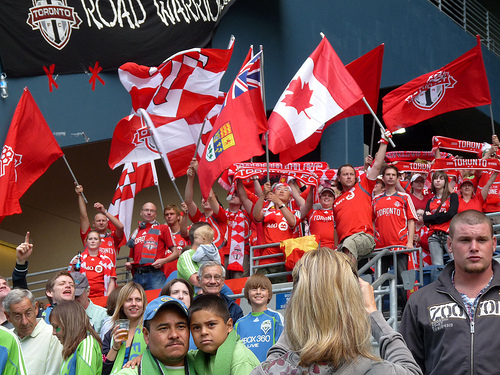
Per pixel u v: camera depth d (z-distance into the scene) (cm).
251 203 898
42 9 1238
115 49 1241
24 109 1008
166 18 1244
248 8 1309
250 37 1302
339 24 1302
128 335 519
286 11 1305
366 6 1305
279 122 830
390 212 841
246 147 811
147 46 1241
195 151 930
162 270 955
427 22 1312
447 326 377
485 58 1396
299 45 1295
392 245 831
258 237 887
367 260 832
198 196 1462
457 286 391
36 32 1238
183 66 952
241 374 386
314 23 1300
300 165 943
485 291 377
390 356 277
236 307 608
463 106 958
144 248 957
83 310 525
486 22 1509
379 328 288
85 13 1241
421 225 945
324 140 1266
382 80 1299
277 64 1294
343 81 848
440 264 859
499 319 369
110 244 991
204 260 653
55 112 1242
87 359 489
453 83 961
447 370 371
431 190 929
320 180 935
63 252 1448
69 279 654
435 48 1305
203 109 980
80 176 1452
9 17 1231
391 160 1134
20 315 572
